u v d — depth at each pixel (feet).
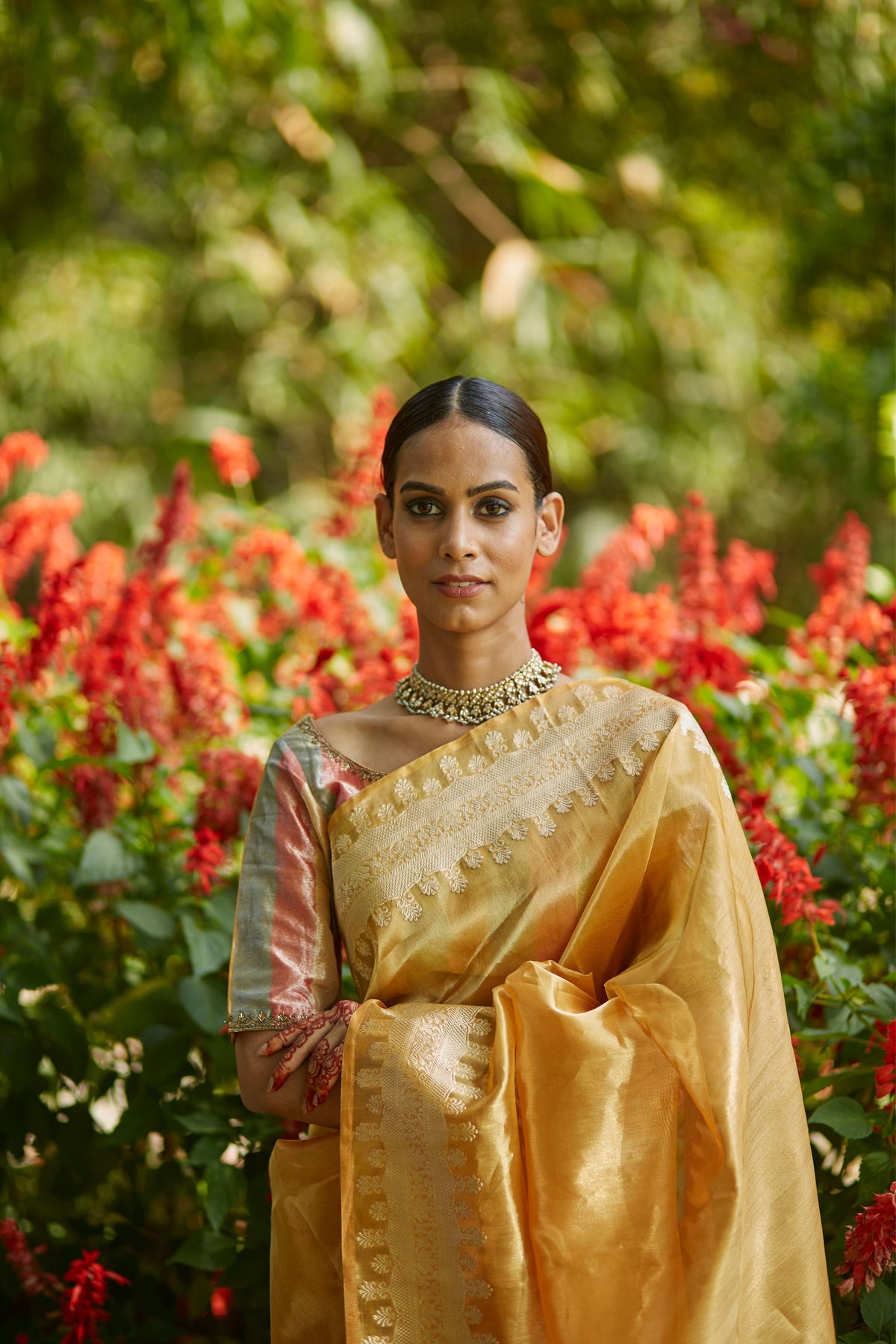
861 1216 6.07
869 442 23.86
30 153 26.02
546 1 29.78
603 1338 5.24
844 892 8.45
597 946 5.67
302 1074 5.70
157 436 28.32
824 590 10.43
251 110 27.17
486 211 31.35
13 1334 8.23
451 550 5.76
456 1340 5.32
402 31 29.48
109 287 27.22
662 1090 5.35
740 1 27.94
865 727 8.17
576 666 9.46
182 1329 8.50
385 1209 5.41
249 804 8.53
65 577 8.98
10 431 26.96
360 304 28.55
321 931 5.91
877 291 22.85
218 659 9.53
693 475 29.60
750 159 30.01
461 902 5.69
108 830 8.79
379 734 6.10
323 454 30.09
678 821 5.64
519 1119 5.38
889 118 21.67
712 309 29.22
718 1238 5.16
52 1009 8.48
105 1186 9.18
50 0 23.79
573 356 30.07
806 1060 7.71
